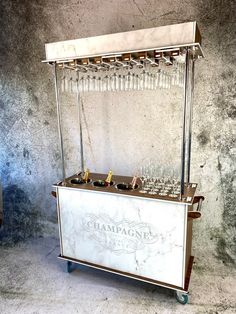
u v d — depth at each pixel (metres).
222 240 2.38
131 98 2.38
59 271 2.29
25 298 1.96
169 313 1.79
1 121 2.91
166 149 2.37
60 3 2.42
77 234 2.13
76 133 2.67
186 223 1.70
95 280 2.16
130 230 1.89
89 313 1.81
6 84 2.81
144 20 2.21
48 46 1.82
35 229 3.00
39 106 2.73
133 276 1.94
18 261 2.46
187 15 2.09
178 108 2.25
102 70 2.05
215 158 2.25
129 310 1.83
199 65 2.12
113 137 2.54
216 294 1.96
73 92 2.49
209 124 2.21
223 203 2.31
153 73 1.81
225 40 2.04
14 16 2.61
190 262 2.08
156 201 1.75
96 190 1.96
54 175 2.85
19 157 2.95
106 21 2.32
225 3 1.98
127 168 2.55
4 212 3.04
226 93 2.12
